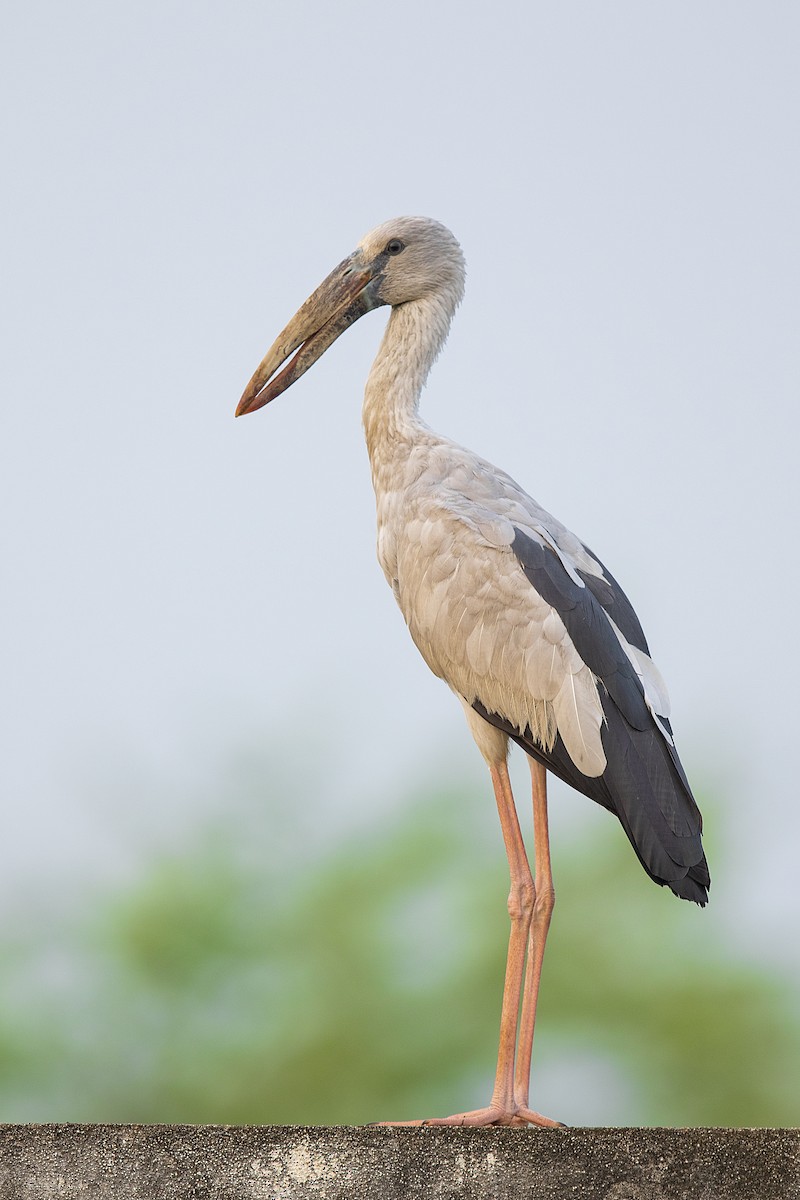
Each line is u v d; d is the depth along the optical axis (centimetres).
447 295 1185
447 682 1042
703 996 2148
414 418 1128
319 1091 2122
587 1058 2153
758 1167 638
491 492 1058
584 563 1053
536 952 953
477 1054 2122
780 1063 2159
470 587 1014
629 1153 646
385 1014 2159
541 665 983
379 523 1095
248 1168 657
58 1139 665
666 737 962
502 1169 650
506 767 1022
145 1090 2170
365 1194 652
